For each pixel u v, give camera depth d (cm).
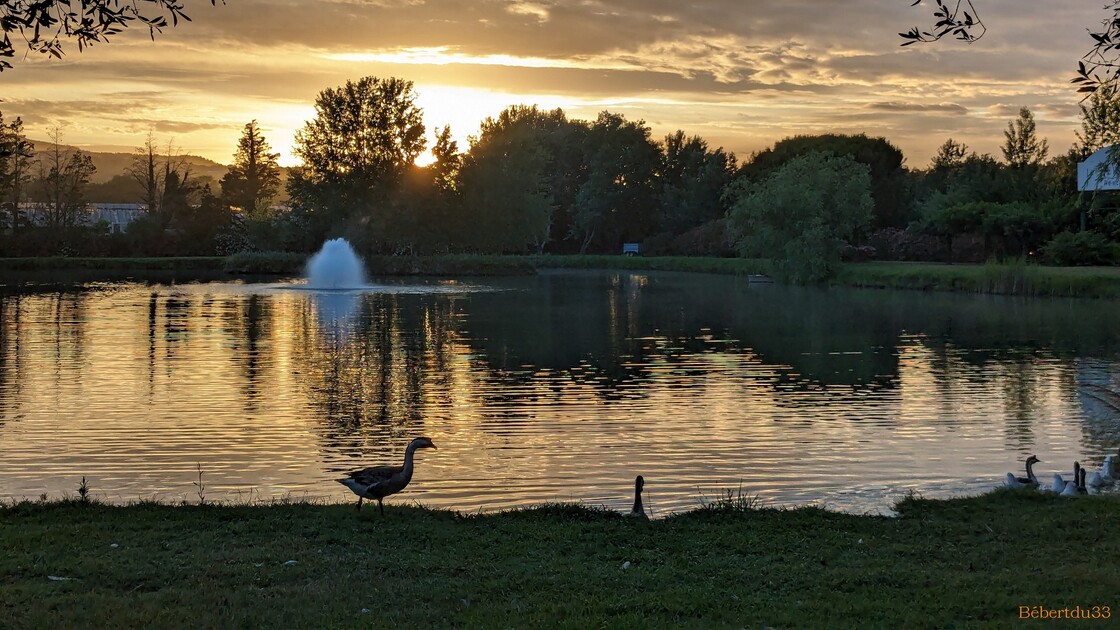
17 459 2031
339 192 11925
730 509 1405
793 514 1371
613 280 10100
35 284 8869
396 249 12519
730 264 11406
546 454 2089
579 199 15662
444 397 2862
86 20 1109
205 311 5953
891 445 2189
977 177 10650
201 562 1098
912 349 4094
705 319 5509
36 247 12888
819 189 9050
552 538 1230
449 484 1827
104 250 13450
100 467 1961
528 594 1006
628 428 2388
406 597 990
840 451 2127
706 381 3203
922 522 1322
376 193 11944
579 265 13650
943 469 1956
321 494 1739
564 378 3272
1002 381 3212
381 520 1306
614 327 5050
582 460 2034
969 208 9188
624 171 15912
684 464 1998
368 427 2397
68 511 1349
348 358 3766
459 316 5712
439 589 1016
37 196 15188
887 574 1071
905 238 10712
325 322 5291
